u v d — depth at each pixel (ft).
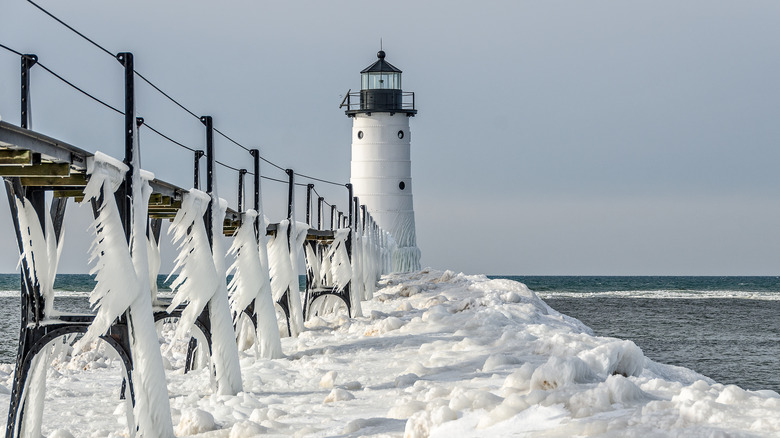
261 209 80.02
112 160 45.73
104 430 49.34
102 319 45.34
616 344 53.88
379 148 263.29
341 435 41.57
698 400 32.91
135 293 46.09
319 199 127.95
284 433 45.03
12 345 148.05
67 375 77.00
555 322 119.44
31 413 48.03
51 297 48.11
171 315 64.90
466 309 124.57
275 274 91.56
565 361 43.65
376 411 50.01
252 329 79.25
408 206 265.95
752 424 30.58
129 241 47.21
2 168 43.34
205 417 48.62
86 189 44.01
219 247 62.95
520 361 64.13
